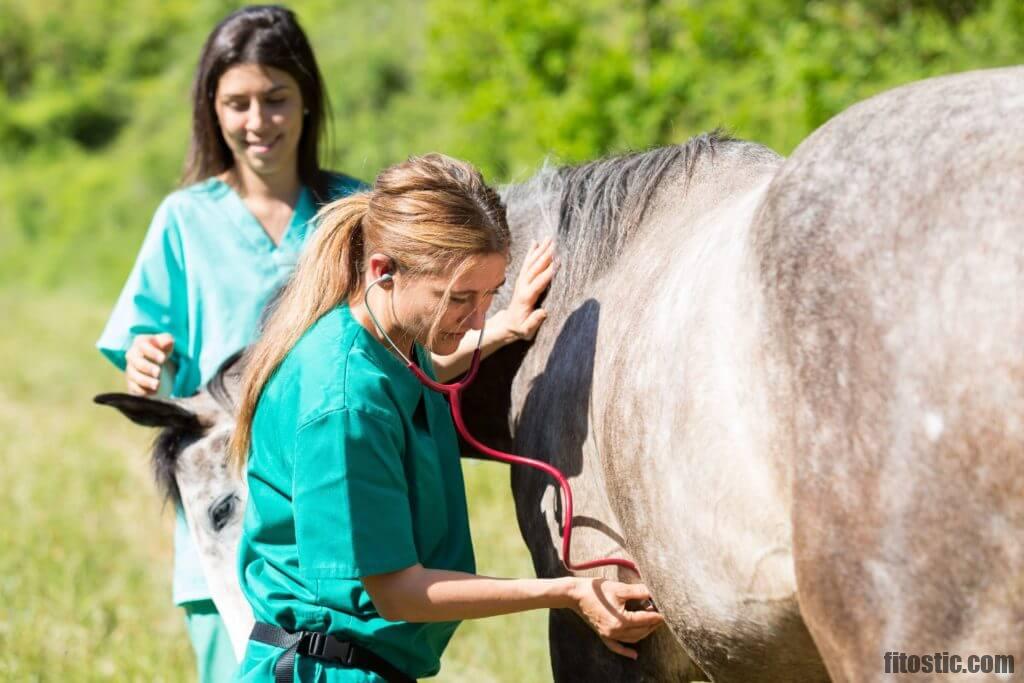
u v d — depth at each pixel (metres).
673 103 9.45
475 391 3.12
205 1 29.02
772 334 1.83
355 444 2.28
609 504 2.50
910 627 1.64
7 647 4.68
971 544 1.59
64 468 7.82
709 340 2.00
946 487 1.60
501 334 2.84
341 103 19.09
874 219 1.74
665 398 2.11
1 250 23.70
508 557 5.09
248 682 2.46
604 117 9.55
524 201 3.10
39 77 31.19
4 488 7.28
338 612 2.41
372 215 2.36
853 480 1.69
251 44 3.53
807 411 1.75
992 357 1.58
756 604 1.99
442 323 2.36
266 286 3.57
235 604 2.89
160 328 3.59
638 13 10.35
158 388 3.55
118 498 7.35
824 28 8.88
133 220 22.47
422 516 2.46
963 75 1.85
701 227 2.30
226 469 3.01
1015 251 1.60
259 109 3.54
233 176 3.72
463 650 4.64
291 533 2.45
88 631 4.96
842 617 1.70
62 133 29.19
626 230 2.68
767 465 1.87
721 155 2.62
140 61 31.25
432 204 2.29
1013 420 1.55
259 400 2.45
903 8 8.77
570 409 2.60
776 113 8.63
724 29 9.67
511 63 10.27
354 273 2.43
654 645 2.60
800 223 1.83
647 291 2.36
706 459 1.98
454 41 11.45
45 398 10.77
